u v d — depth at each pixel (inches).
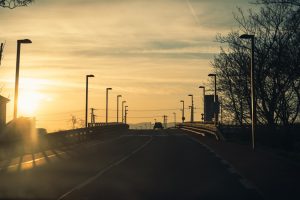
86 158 1079.6
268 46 1576.0
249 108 1809.8
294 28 1332.4
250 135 1729.8
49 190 582.6
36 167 878.4
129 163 952.3
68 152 1289.4
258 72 1601.9
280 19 1534.2
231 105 1953.7
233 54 1833.2
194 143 1715.1
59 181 671.8
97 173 775.1
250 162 962.1
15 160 1042.1
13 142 1296.8
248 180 679.7
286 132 1453.0
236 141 1734.7
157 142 1806.1
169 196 537.6
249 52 1768.0
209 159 1039.6
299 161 919.7
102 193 560.1
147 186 620.7
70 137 1745.8
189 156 1128.8
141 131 3314.5
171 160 1021.2
